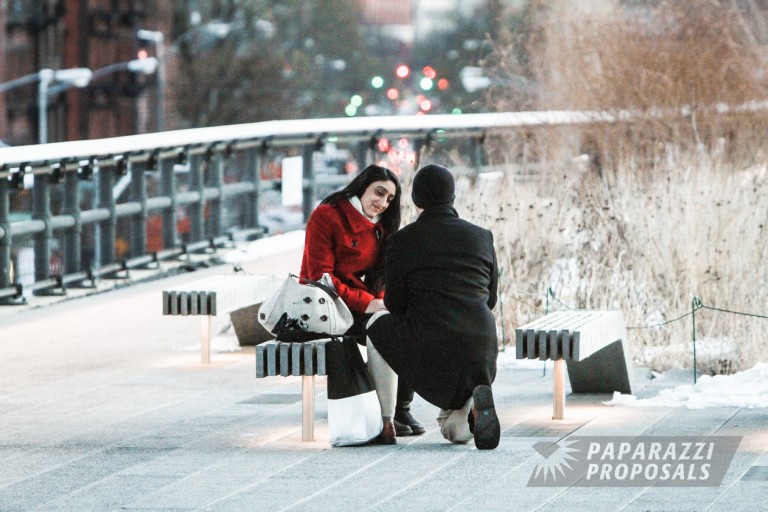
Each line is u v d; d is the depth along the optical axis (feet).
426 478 56.49
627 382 74.02
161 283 122.31
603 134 119.65
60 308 109.91
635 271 87.92
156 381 80.89
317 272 66.59
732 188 90.94
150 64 350.02
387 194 67.00
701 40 121.49
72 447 63.77
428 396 62.03
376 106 623.36
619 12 126.52
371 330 63.10
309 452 62.13
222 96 461.37
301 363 63.41
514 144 127.13
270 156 183.83
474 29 620.49
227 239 143.02
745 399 71.26
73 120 458.50
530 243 93.71
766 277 85.10
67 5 461.37
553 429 65.98
